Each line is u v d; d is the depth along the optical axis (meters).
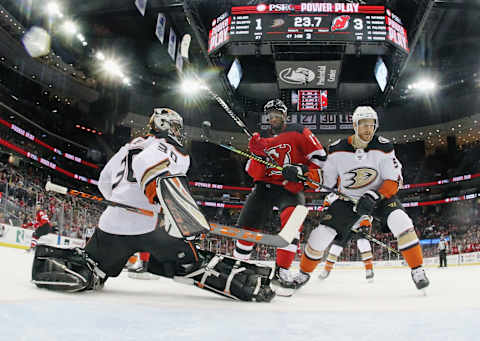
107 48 25.59
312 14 16.09
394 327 1.36
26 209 11.62
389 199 3.38
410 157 30.36
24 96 22.91
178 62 22.78
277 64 19.22
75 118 26.14
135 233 2.31
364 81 22.08
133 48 26.03
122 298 2.10
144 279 3.80
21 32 21.11
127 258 2.43
